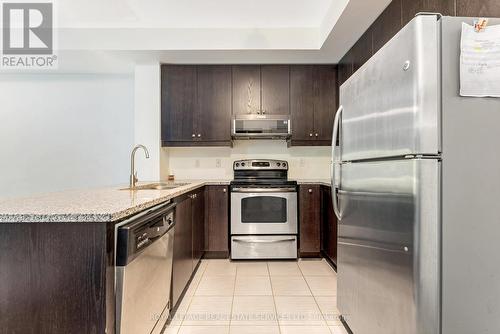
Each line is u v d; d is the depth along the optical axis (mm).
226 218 3230
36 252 1036
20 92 3809
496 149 1043
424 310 1038
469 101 1039
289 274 2781
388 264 1240
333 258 2828
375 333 1366
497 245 1044
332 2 2521
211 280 2641
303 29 3002
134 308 1230
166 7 2592
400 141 1140
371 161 1402
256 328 1878
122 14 2732
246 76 3438
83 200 1397
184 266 2258
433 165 1033
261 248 3166
